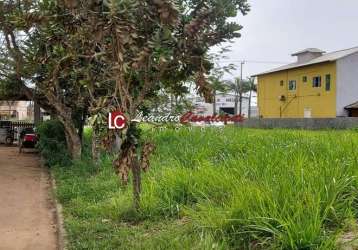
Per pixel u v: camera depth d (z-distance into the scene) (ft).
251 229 16.26
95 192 30.96
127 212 23.77
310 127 112.16
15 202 33.35
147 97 24.67
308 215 15.14
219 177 23.47
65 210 27.89
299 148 28.60
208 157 31.94
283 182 18.25
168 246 17.66
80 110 52.90
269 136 40.96
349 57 132.98
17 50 46.32
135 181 23.95
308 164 21.72
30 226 26.86
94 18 19.93
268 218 15.64
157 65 21.45
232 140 37.52
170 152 37.37
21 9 39.68
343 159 22.71
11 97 65.21
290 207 15.75
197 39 21.33
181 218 22.07
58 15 22.26
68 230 22.97
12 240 24.11
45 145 51.16
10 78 53.67
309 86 145.07
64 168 45.78
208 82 22.38
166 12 19.77
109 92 23.71
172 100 30.48
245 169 23.48
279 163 23.25
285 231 14.92
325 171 19.03
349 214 15.96
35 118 77.30
